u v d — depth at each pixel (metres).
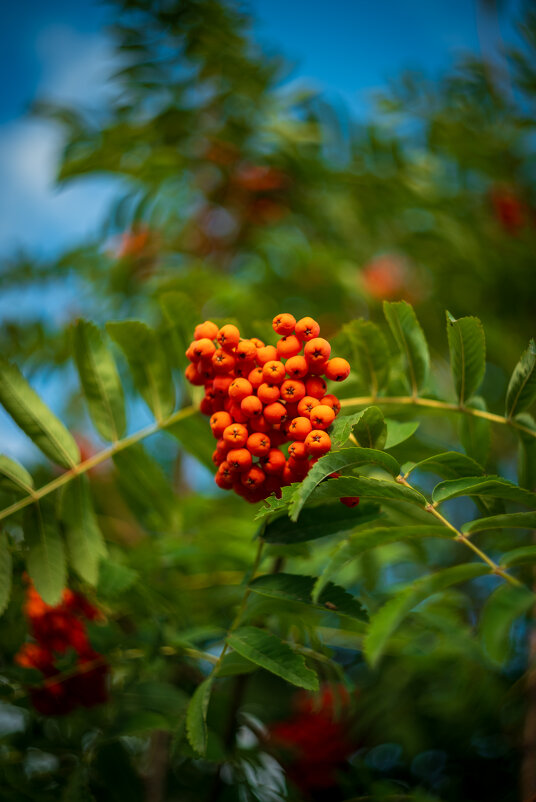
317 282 0.95
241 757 0.69
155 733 0.72
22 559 0.64
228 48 0.97
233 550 0.70
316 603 0.57
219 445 0.57
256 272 1.00
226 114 1.03
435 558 0.85
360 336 0.62
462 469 0.57
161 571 0.71
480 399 0.63
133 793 0.65
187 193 1.04
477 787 0.78
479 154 1.04
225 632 0.64
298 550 0.61
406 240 1.03
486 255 1.01
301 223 1.08
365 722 0.76
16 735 0.67
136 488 0.67
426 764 0.80
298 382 0.56
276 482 0.57
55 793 0.65
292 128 1.01
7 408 0.62
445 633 0.68
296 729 0.77
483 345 0.60
